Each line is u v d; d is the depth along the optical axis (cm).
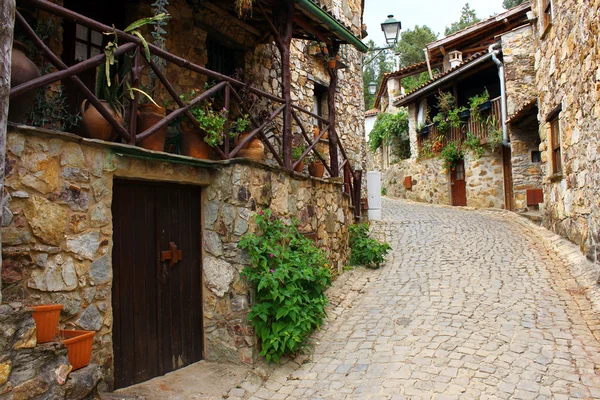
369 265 684
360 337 430
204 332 401
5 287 240
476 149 1321
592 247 577
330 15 537
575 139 644
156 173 348
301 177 512
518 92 1122
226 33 635
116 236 326
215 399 324
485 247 764
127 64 350
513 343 392
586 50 570
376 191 1063
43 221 261
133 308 336
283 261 418
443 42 1550
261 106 688
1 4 211
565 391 313
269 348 384
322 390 339
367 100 3431
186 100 541
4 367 194
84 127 320
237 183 391
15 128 247
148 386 331
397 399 315
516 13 1388
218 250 398
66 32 455
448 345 393
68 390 223
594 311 455
